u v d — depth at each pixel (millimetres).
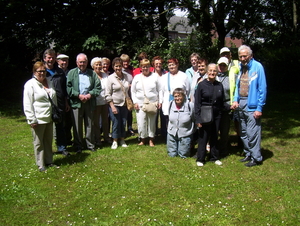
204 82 5023
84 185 4344
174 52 10969
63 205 3795
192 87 5922
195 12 11883
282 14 18062
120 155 5656
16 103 12266
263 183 4316
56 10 12172
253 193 4031
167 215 3514
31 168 5008
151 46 11352
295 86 13352
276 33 18203
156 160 5383
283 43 16094
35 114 4684
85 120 5855
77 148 5820
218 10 12141
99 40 11414
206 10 11992
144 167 5027
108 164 5184
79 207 3738
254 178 4508
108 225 3338
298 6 14742
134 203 3801
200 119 4957
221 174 4688
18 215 3564
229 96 5250
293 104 10508
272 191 4062
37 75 4695
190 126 5438
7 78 12656
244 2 12289
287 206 3674
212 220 3400
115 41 12664
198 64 5660
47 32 12258
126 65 6559
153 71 6680
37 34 12242
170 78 6031
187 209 3629
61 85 5551
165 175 4672
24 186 4320
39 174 4719
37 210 3680
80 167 5035
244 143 5188
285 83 13500
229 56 5531
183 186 4262
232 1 12070
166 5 12953
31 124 4637
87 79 5652
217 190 4125
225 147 5500
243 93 4988
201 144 5062
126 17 13320
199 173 4742
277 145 6117
